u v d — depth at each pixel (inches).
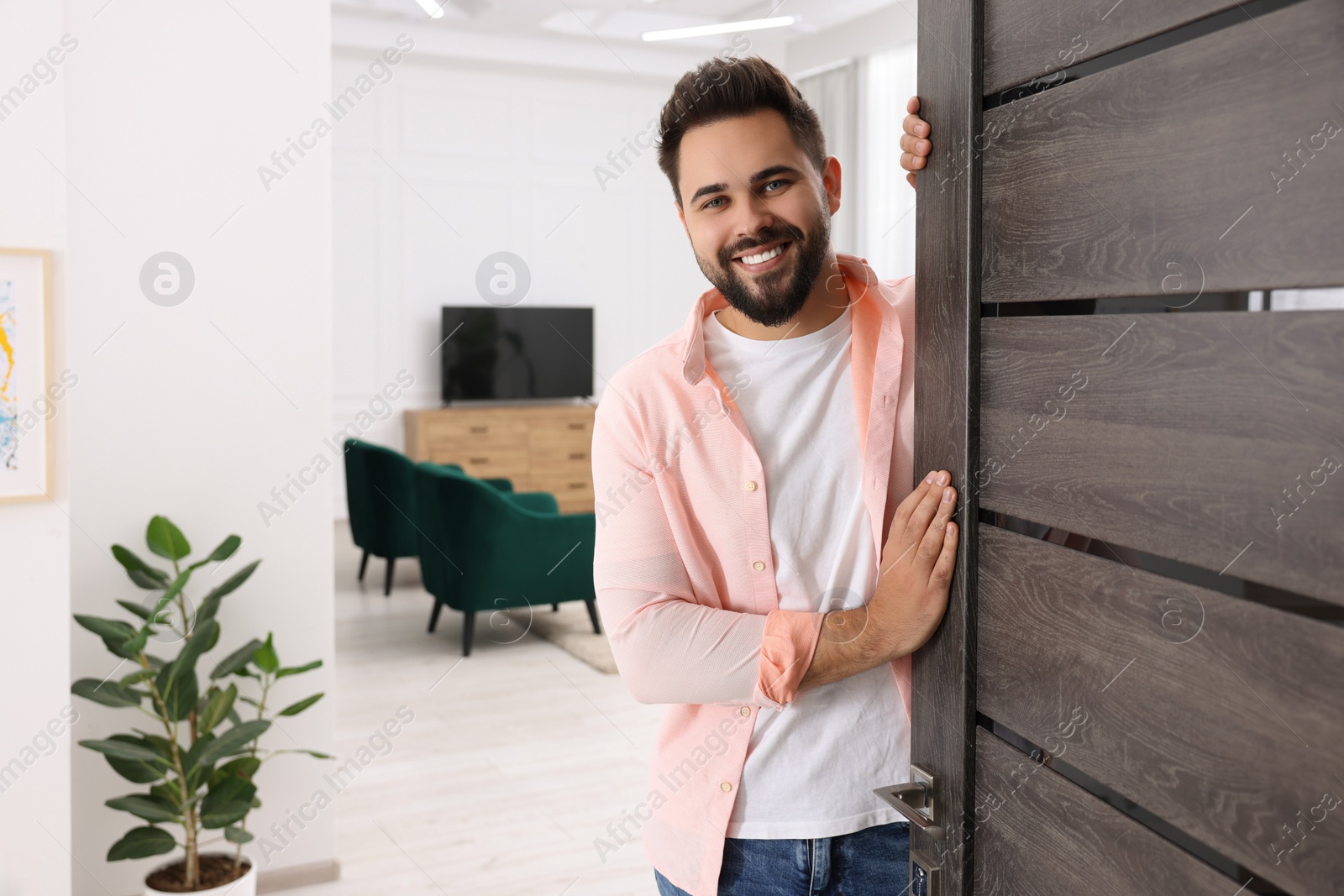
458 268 251.8
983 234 36.7
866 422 42.8
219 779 90.2
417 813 111.9
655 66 251.6
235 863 92.7
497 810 112.0
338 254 243.3
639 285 266.4
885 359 42.9
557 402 262.2
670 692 41.2
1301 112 23.9
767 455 43.1
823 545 43.0
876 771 42.7
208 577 98.0
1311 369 23.9
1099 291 31.0
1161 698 29.1
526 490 255.0
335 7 225.8
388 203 244.5
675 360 43.6
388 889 97.4
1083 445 32.0
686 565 42.9
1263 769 25.7
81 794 93.5
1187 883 28.3
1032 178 33.9
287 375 100.4
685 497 43.2
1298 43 23.9
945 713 39.4
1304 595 24.4
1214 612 27.1
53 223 75.8
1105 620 31.3
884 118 219.5
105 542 94.1
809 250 41.3
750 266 41.1
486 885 96.7
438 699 144.4
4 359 74.2
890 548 39.5
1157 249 28.6
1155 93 28.5
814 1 224.7
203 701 96.9
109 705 85.0
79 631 93.0
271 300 99.3
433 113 245.4
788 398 43.4
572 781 119.6
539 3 221.6
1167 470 28.6
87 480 93.1
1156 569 29.3
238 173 97.3
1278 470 25.0
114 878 94.5
